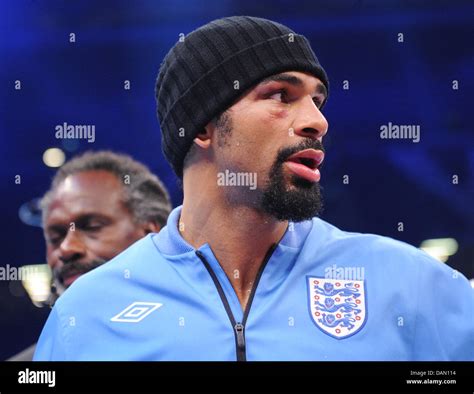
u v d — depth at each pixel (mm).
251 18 1894
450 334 1766
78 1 3328
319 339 1736
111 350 1787
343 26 3338
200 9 3340
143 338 1778
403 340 1747
